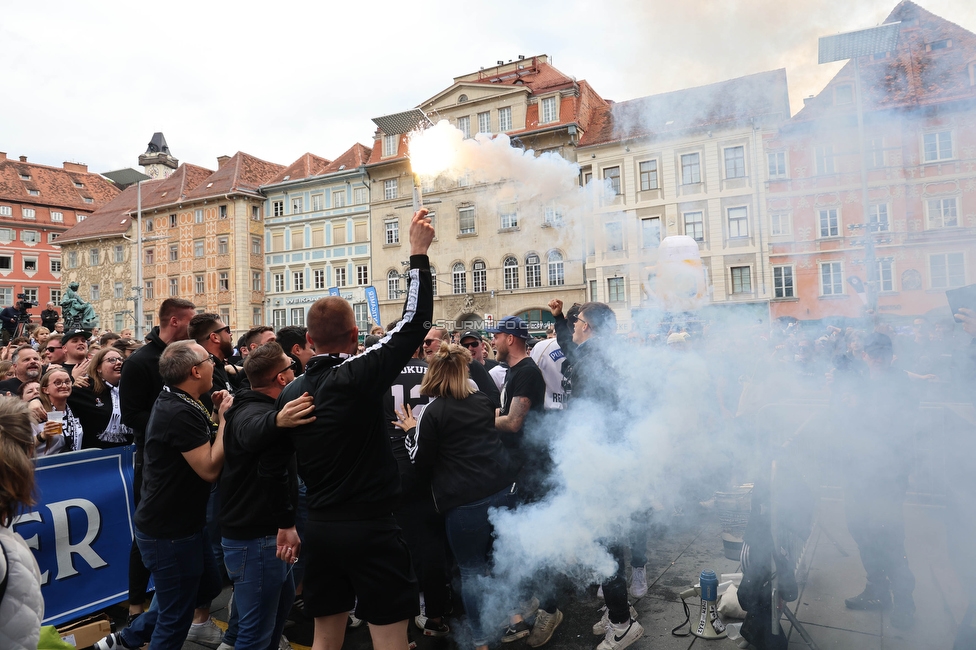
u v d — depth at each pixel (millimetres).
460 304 16312
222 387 4078
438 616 3434
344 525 2316
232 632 3094
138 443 3582
